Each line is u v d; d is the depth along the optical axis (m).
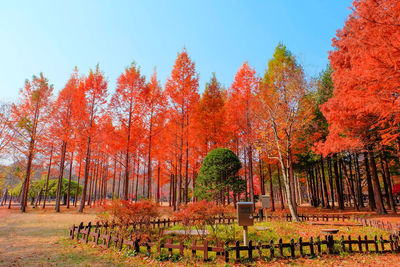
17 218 14.61
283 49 18.56
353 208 26.05
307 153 23.84
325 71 20.19
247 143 19.45
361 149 13.77
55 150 22.02
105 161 27.08
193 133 20.00
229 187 16.89
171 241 6.15
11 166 25.78
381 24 5.95
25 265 5.43
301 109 15.02
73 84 22.70
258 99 16.66
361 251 6.65
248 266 5.39
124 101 19.14
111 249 6.79
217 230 8.70
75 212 19.12
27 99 20.94
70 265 5.46
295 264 5.56
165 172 27.91
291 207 13.73
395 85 6.38
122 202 8.09
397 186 33.66
